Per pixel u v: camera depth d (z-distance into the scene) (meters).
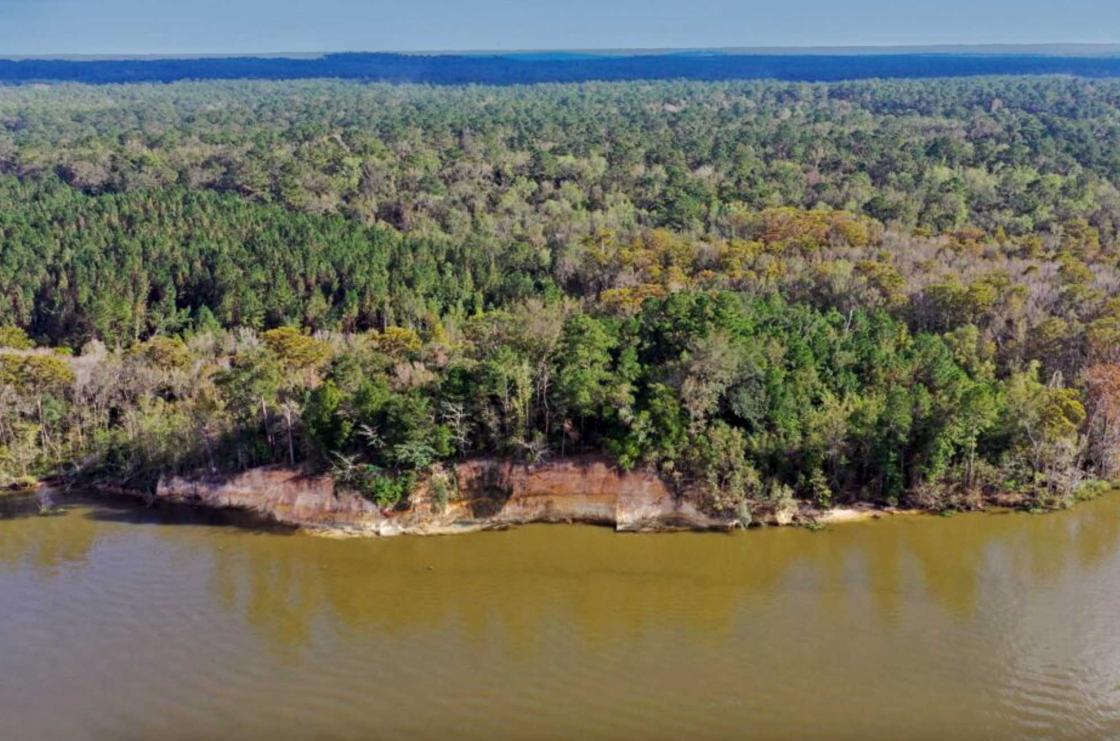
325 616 63.81
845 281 108.94
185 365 100.12
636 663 57.75
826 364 85.69
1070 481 78.62
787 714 52.69
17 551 73.56
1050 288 105.50
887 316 97.44
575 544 73.69
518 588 67.44
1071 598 64.31
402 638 60.97
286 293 121.00
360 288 121.75
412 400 76.56
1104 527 74.81
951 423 76.12
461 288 125.50
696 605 64.56
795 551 72.00
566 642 60.28
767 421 77.50
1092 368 86.44
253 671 57.31
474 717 52.84
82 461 87.88
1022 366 92.50
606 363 80.56
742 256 121.69
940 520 76.38
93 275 123.56
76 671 57.41
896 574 68.19
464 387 78.06
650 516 75.88
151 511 81.00
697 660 57.97
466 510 76.69
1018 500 78.75
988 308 100.06
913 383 84.06
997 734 50.84
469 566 70.69
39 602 65.62
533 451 76.62
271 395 81.12
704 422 76.69
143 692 55.41
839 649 58.84
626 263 124.69
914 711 52.78
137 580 68.81
